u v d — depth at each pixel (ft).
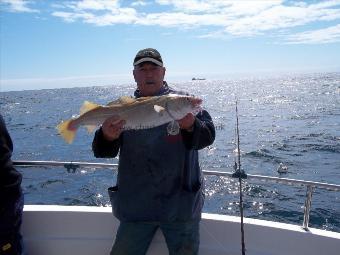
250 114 68.74
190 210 5.07
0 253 4.78
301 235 5.41
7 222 4.80
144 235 5.23
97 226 5.91
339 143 35.53
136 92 5.57
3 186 4.78
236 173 5.57
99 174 20.85
